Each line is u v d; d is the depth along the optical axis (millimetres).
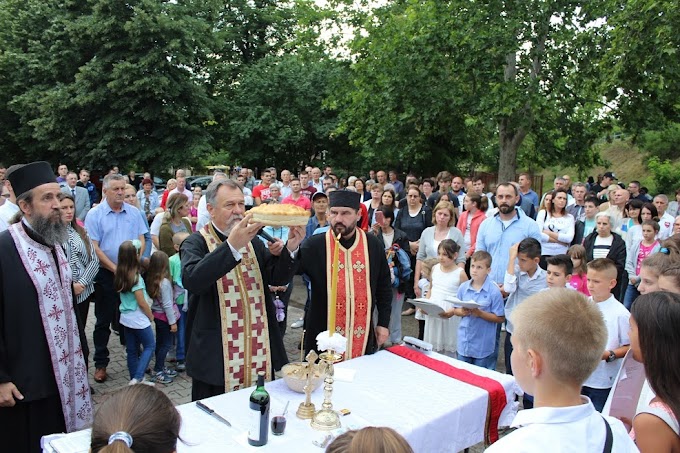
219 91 24484
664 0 10492
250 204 10703
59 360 3227
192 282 2855
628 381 2639
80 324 3504
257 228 2789
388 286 3869
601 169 30172
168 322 5312
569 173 30062
